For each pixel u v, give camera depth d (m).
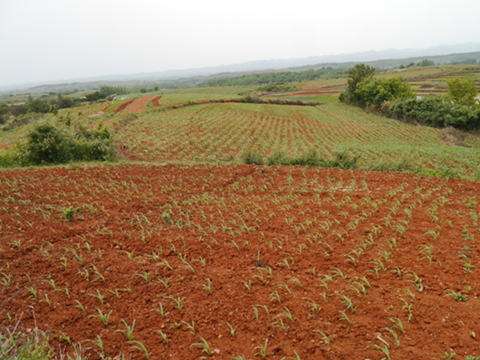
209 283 7.62
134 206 12.99
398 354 5.67
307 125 50.06
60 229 10.77
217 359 5.78
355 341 6.02
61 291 7.80
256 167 19.62
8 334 6.47
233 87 148.25
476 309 6.71
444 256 8.75
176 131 42.59
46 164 22.59
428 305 6.84
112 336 6.43
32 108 88.50
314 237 9.95
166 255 9.09
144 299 7.40
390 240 9.67
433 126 53.53
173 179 17.22
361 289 7.39
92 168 19.45
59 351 6.11
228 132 42.97
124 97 91.31
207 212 12.38
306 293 7.36
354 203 12.86
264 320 6.62
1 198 13.97
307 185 15.98
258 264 8.55
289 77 179.75
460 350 5.73
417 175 17.25
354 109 68.44
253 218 11.60
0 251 9.40
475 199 13.34
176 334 6.41
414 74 116.56
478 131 50.78
